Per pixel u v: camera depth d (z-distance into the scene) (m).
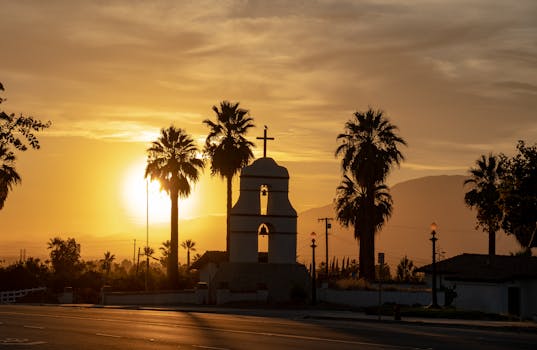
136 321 45.56
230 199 89.12
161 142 91.38
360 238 86.44
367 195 84.12
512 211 56.88
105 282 95.31
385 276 102.69
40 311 54.38
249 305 69.50
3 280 91.19
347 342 34.75
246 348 32.03
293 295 72.81
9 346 32.12
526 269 70.62
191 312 59.28
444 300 71.81
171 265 89.12
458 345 34.44
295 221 75.06
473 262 75.56
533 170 55.50
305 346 32.97
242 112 90.25
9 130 50.34
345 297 72.75
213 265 88.69
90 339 35.12
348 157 84.56
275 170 75.25
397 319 52.31
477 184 98.25
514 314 69.56
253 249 73.81
